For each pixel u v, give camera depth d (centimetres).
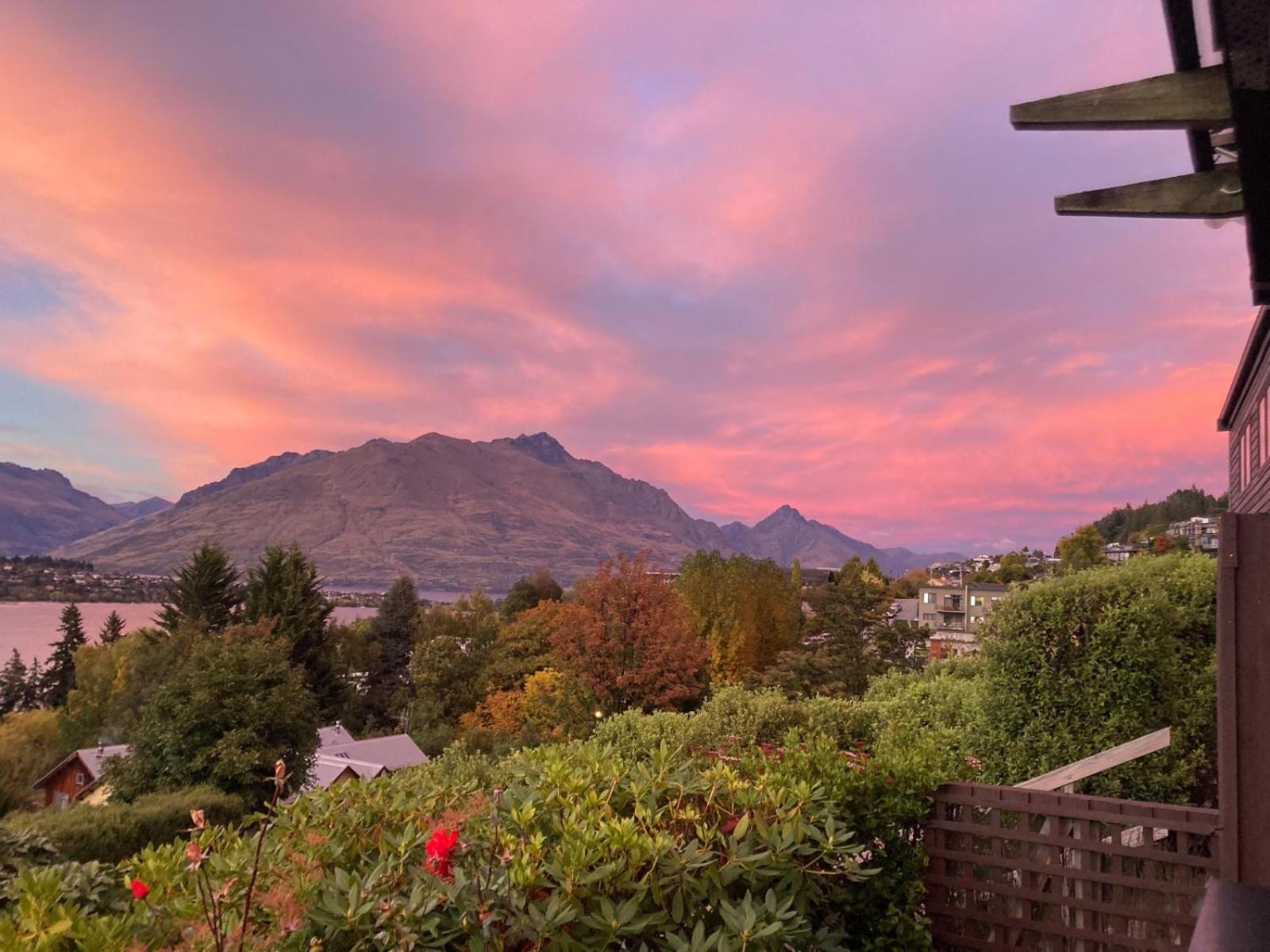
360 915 187
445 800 288
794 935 238
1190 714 548
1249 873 282
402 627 5941
